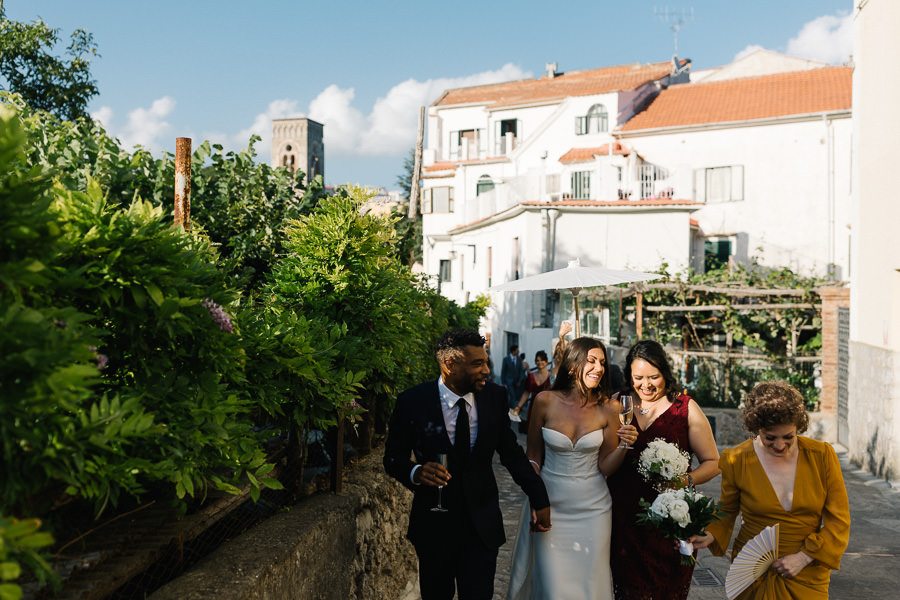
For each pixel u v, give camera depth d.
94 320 2.47
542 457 4.34
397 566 5.36
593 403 4.24
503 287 8.30
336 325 4.39
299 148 74.25
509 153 33.06
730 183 25.94
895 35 9.84
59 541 2.41
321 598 3.57
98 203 2.38
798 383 14.34
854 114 11.71
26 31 14.34
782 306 14.66
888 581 5.75
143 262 2.35
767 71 33.56
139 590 2.63
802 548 3.28
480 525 3.71
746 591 3.41
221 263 3.44
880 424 10.10
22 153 2.00
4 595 1.37
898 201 9.64
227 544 3.13
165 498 2.99
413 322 5.75
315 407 3.83
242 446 2.78
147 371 2.52
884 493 9.20
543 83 37.94
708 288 15.10
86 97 15.19
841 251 24.83
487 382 3.97
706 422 4.23
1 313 1.57
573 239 21.92
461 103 36.94
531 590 4.27
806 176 25.17
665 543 4.03
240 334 3.26
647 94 30.78
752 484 3.41
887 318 10.10
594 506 4.12
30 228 1.71
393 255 5.99
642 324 15.97
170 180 6.07
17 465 1.77
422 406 3.82
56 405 1.80
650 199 23.23
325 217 5.02
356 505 4.23
